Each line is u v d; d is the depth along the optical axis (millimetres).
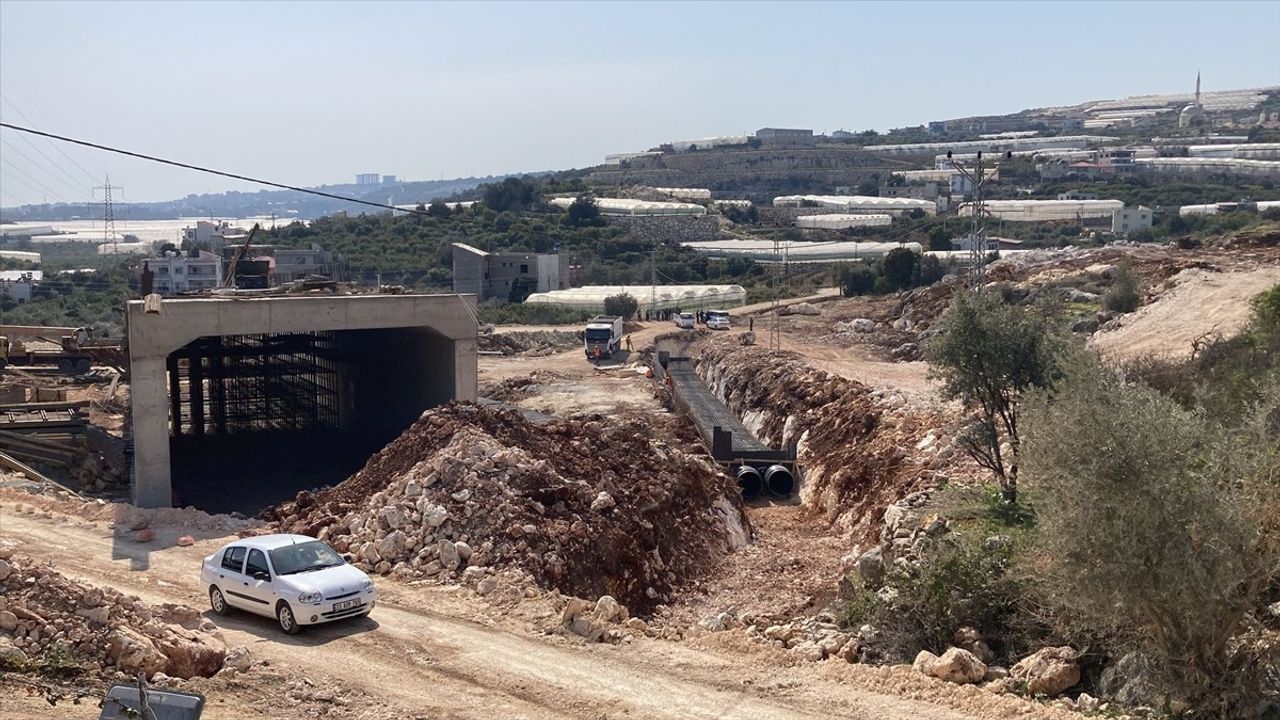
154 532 27406
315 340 65000
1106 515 14141
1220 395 24781
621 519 27141
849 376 59656
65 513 29938
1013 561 18703
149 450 36844
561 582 23266
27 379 65312
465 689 15500
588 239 169000
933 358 28797
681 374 73062
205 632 17031
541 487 26125
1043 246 152875
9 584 15789
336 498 29000
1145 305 67062
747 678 15859
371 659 16922
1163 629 14250
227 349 61000
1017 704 14234
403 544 23641
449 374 45250
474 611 19812
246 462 51500
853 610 20219
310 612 18125
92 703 13672
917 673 15562
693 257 160000
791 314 103625
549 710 14641
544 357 90000
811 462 45094
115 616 15781
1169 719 13859
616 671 16266
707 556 30734
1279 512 14344
